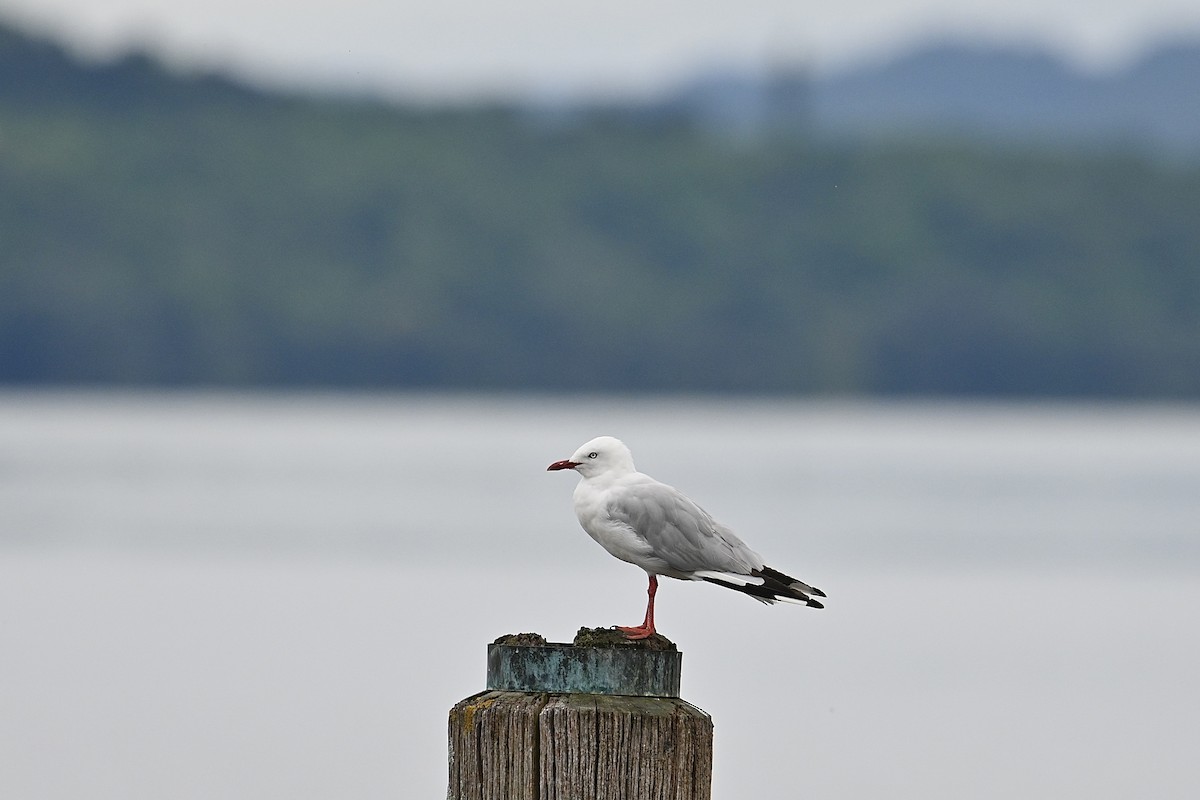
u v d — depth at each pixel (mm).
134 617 27297
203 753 18312
